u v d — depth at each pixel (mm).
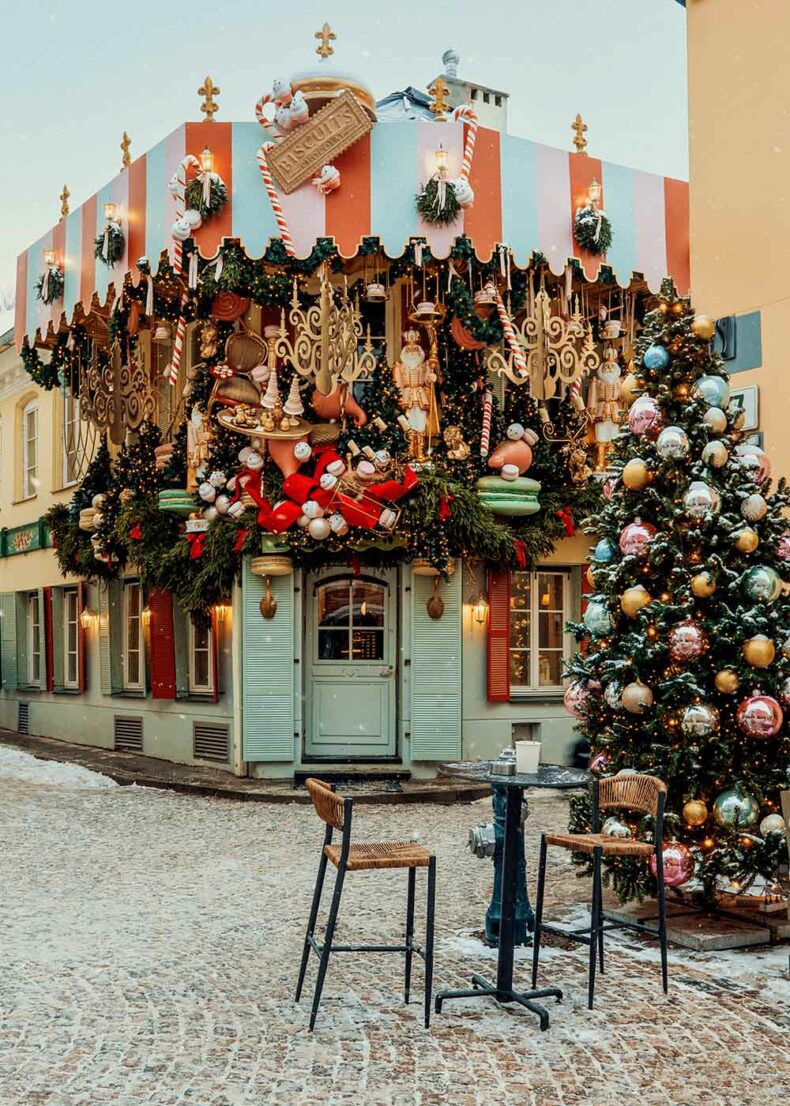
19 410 22266
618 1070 4832
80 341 15859
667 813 6914
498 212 12656
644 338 7535
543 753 14766
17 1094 4562
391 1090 4621
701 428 7180
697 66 9320
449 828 11156
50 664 20141
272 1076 4762
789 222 8570
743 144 8945
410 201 12367
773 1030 5305
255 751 13914
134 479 15398
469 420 13805
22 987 5977
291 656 14000
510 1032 5273
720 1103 4512
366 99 12906
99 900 8094
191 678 15945
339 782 13758
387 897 8180
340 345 12570
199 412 13836
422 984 6012
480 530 13305
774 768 7023
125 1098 4531
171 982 6059
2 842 10422
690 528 7168
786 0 8656
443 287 13883
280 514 13062
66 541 17094
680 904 7492
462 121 12422
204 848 10133
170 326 15109
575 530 14477
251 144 12336
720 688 6934
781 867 8031
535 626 15188
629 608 7184
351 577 14500
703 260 9211
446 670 14023
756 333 8797
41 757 17109
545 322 12875
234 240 12328
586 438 14500
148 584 15109
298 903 7973
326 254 12273
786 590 8133
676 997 5770
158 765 15594
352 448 13250
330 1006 5656
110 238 12992
